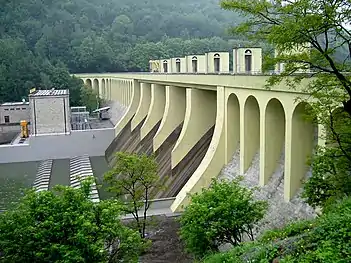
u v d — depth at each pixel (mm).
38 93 86688
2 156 80500
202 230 24953
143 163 34938
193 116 51406
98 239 20062
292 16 18375
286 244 15414
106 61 162500
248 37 19891
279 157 34281
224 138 41844
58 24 184625
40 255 18922
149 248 32844
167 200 42656
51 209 20500
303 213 28484
